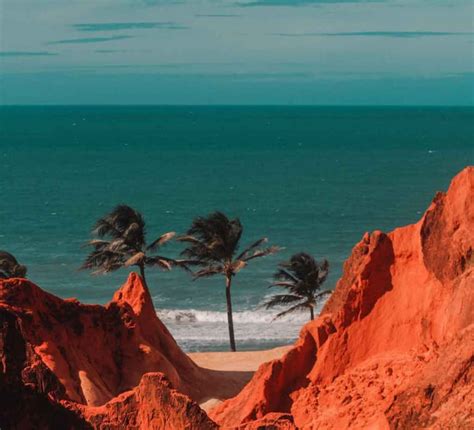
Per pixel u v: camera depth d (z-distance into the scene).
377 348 35.38
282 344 99.81
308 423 32.00
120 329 49.16
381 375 32.31
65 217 193.00
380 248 36.50
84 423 31.39
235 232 90.81
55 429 31.78
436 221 35.81
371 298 36.16
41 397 32.16
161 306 119.50
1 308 33.78
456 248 34.34
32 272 139.75
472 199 35.16
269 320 110.69
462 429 22.53
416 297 35.47
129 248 88.56
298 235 170.00
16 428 31.66
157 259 88.62
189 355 75.19
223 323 110.69
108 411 31.11
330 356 35.34
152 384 30.03
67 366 43.09
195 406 29.14
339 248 157.12
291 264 88.19
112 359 48.19
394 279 36.28
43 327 44.00
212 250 89.81
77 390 42.41
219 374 60.38
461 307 31.70
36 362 33.19
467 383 23.58
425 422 23.66
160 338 55.56
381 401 29.84
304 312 110.94
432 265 35.34
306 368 35.50
